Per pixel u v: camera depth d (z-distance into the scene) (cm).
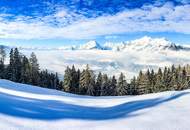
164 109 1039
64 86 6394
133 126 839
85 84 6306
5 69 6053
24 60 6191
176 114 962
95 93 6425
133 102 1315
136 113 1005
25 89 1922
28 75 6078
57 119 895
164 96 1365
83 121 891
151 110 1031
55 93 2016
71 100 1480
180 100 1195
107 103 1420
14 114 883
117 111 1114
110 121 896
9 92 1528
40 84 6297
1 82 2148
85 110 1150
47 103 1232
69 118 921
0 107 948
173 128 823
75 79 6456
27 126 784
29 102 1164
